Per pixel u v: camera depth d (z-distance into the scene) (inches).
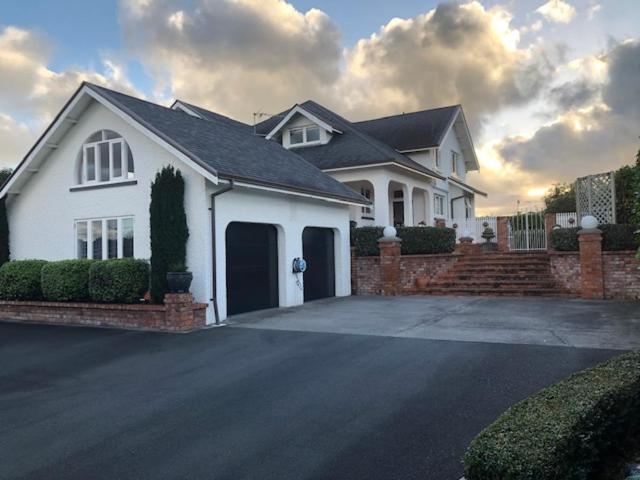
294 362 310.5
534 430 127.9
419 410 217.2
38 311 499.8
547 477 112.1
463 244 787.4
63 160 553.9
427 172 946.7
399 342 356.5
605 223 617.3
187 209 462.6
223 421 214.1
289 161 676.7
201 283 454.0
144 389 265.7
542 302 556.1
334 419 211.2
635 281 565.3
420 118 1122.0
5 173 1021.2
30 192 578.9
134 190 501.4
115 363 325.7
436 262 704.4
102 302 472.7
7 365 327.9
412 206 1029.8
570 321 422.0
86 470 172.4
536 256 707.4
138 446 191.0
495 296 627.2
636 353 204.1
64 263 487.8
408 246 741.9
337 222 682.8
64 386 277.0
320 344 359.6
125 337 407.5
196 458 178.5
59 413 231.8
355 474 162.6
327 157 880.3
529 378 256.2
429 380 260.7
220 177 439.8
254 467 170.1
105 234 525.3
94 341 395.9
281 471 166.6
